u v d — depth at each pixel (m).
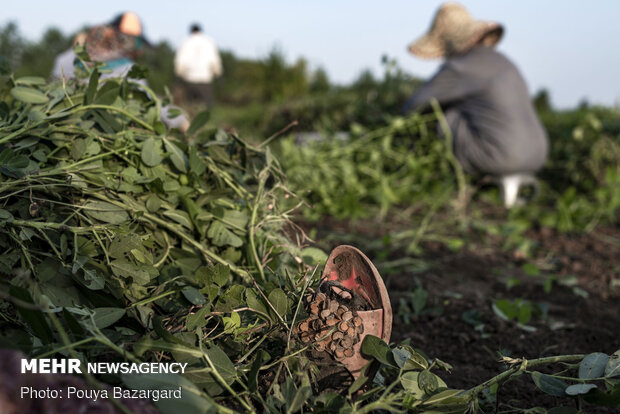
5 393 0.77
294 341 1.19
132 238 1.31
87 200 1.41
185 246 1.56
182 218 1.54
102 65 1.85
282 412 1.12
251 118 9.39
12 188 1.33
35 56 19.08
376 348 1.13
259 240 1.68
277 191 1.90
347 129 5.73
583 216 4.46
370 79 11.02
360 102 5.41
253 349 1.21
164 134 1.68
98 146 1.52
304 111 7.05
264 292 1.36
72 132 1.52
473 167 4.62
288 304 1.28
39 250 1.31
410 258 3.22
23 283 1.20
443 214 4.39
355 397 1.17
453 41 4.73
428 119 4.60
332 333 1.16
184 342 1.11
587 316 2.41
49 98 1.65
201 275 1.26
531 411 1.29
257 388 1.13
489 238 3.83
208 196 1.59
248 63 19.20
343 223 3.92
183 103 10.24
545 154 4.70
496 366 1.80
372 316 1.16
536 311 2.34
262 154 1.86
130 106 1.74
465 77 4.50
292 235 2.06
